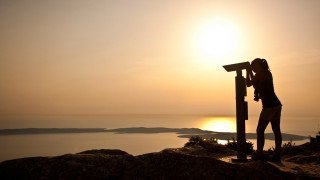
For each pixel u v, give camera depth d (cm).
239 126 634
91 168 282
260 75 570
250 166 347
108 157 306
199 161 318
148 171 296
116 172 287
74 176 269
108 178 277
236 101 638
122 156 313
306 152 904
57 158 290
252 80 582
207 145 971
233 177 310
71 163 282
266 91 572
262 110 584
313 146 987
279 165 548
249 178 316
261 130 589
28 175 263
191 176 296
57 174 268
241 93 629
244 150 630
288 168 510
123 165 298
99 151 421
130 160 308
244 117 631
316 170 503
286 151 943
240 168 327
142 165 303
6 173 263
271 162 592
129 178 284
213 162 321
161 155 322
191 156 325
